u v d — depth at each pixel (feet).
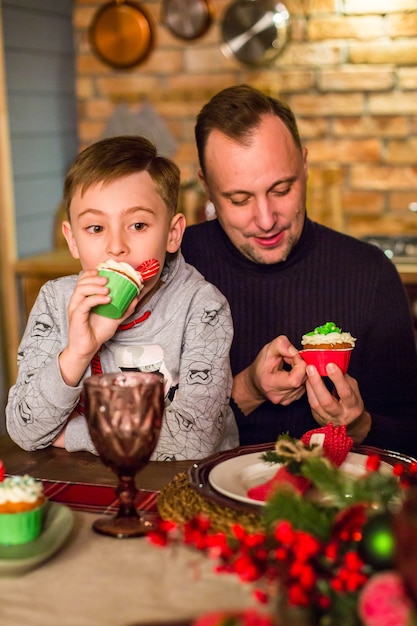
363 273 6.08
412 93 12.42
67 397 4.36
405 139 12.55
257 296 6.06
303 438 3.76
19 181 11.73
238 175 5.50
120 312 4.34
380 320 6.05
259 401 5.49
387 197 12.73
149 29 12.80
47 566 2.94
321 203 12.66
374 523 2.42
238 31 12.55
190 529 2.82
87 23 13.07
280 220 5.69
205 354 4.91
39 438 4.43
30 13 11.90
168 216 4.90
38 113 12.23
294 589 2.29
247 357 6.07
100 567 2.93
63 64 12.91
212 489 3.37
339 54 12.48
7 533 3.03
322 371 4.87
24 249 11.87
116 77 13.10
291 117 5.70
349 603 2.27
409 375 6.10
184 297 5.08
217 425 4.71
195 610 2.63
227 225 5.83
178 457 4.38
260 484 3.51
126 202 4.61
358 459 3.86
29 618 2.58
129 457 3.18
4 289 11.39
